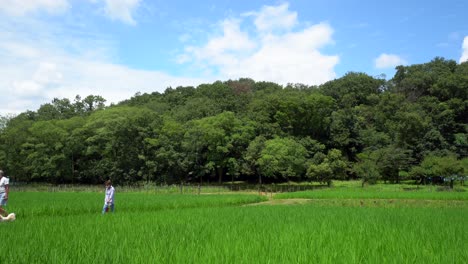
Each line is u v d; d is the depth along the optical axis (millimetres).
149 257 7344
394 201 34688
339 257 7668
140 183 60000
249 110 75250
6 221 14023
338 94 94250
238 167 60219
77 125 63781
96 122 61875
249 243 9000
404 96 86250
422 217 16078
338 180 73938
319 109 74000
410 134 74062
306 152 62375
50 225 12250
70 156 62594
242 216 16359
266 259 7371
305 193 40844
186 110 76500
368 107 86875
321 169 60188
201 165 63188
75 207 21078
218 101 81750
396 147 71625
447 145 74062
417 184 61500
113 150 61125
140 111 62812
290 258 7500
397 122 76062
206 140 60844
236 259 7371
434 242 9445
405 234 10695
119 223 13148
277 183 70375
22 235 9945
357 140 78312
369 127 81625
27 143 59281
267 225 12859
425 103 80938
